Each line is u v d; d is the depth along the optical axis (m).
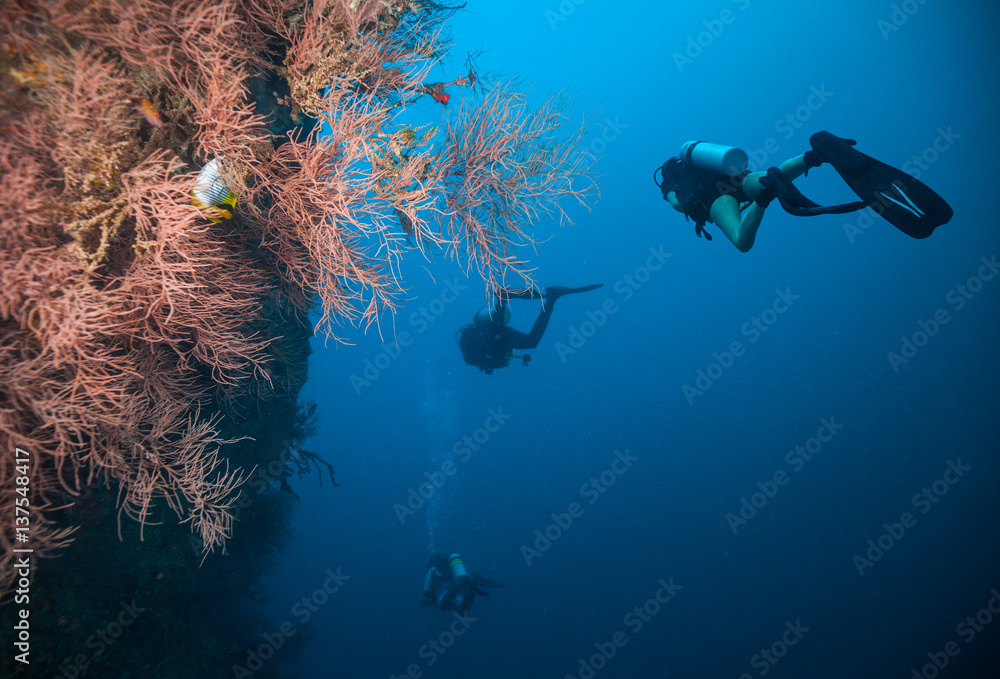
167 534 3.49
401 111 2.88
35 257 1.75
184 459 2.40
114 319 2.05
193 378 2.66
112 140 1.89
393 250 2.53
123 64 2.04
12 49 1.69
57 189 1.85
